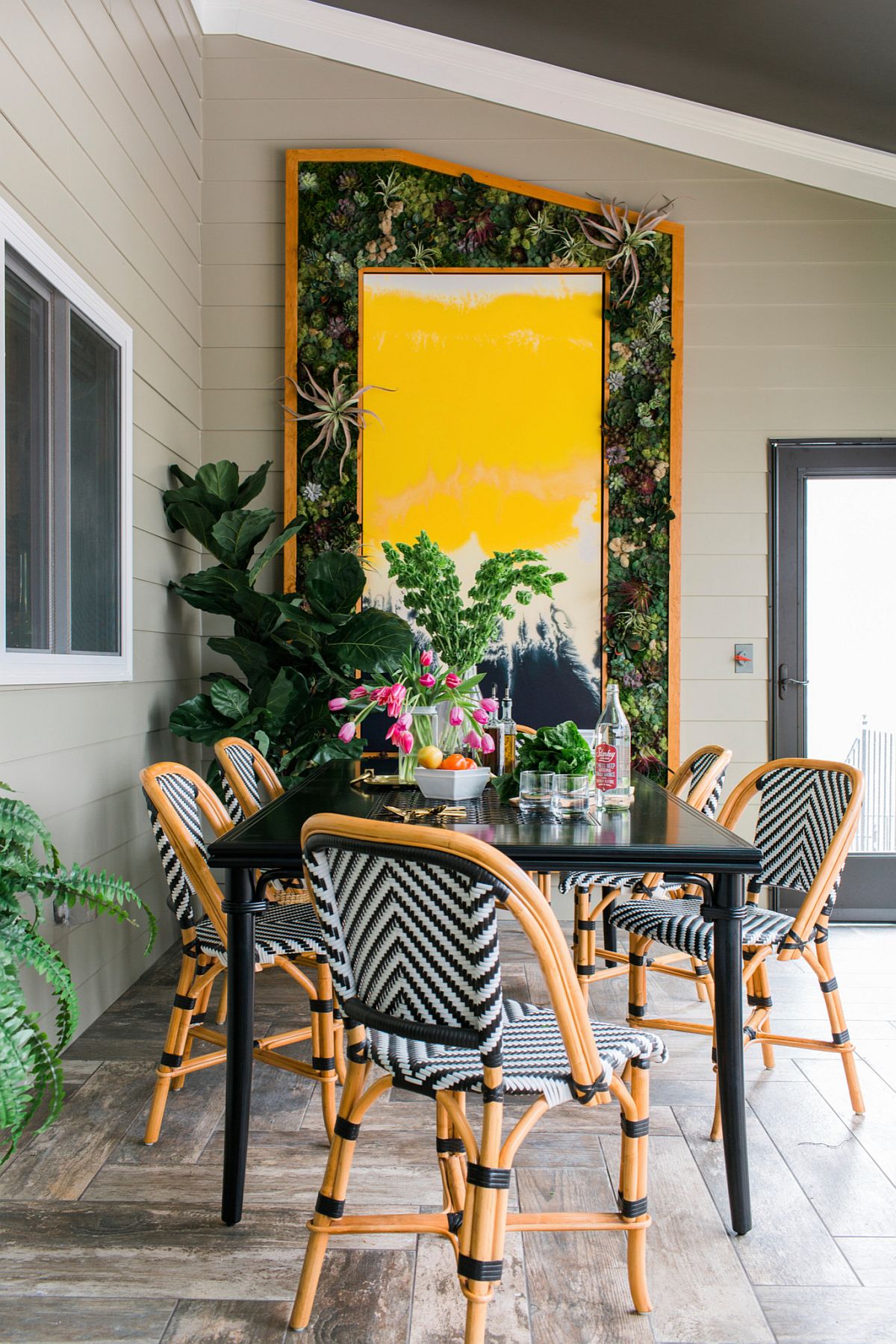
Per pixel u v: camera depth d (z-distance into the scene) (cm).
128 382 338
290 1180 216
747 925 244
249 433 445
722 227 443
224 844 193
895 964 376
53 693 278
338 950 162
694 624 444
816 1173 221
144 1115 247
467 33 425
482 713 286
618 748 258
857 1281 182
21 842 196
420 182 438
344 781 302
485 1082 145
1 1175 217
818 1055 288
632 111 438
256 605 386
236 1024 198
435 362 440
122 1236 194
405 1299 176
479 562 441
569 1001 149
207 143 444
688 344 443
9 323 260
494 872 139
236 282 444
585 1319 171
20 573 269
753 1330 168
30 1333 166
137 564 357
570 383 440
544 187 442
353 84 443
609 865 190
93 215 307
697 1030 252
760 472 444
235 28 443
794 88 407
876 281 441
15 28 249
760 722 445
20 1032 177
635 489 440
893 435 440
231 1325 168
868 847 445
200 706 378
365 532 441
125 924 344
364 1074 169
